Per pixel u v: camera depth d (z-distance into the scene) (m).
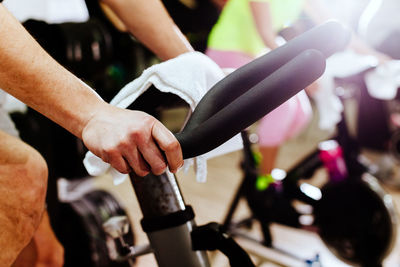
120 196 2.50
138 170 0.43
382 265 1.75
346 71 1.52
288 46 0.46
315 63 0.40
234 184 2.82
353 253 1.81
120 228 0.70
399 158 2.67
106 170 0.54
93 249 1.29
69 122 0.45
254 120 0.42
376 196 1.74
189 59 0.51
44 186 0.62
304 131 3.15
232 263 0.57
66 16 2.87
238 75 0.46
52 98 0.45
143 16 0.73
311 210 1.90
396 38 1.32
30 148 0.61
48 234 0.95
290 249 1.95
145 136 0.42
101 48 1.33
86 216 1.34
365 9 1.51
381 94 1.43
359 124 2.96
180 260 0.59
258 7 1.52
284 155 3.13
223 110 0.42
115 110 0.45
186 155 0.43
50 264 0.94
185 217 0.59
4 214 0.55
